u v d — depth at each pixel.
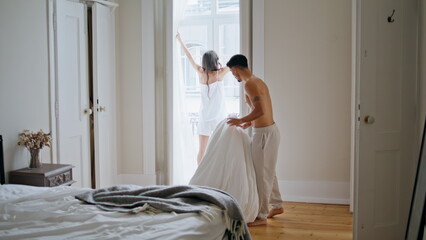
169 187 2.54
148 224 2.01
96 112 4.60
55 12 4.08
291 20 4.57
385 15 3.06
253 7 4.64
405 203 3.21
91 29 4.70
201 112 5.27
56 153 4.15
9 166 3.55
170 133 5.08
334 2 4.46
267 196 3.85
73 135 4.37
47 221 2.11
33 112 3.83
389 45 3.09
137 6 5.06
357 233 3.10
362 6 2.99
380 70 3.07
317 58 4.54
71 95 4.34
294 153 4.65
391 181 3.17
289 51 4.59
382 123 3.10
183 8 5.09
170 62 5.02
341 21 4.46
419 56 3.15
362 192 3.09
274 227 3.76
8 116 3.54
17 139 3.64
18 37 3.64
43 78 3.96
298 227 3.76
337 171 4.56
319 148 4.59
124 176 5.23
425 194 2.52
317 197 4.61
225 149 3.74
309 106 4.59
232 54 5.57
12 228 2.01
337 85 4.52
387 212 3.17
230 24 5.55
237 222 2.43
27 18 3.74
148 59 5.06
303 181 4.64
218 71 5.20
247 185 3.64
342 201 4.54
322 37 4.52
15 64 3.61
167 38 5.03
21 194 2.64
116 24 5.07
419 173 2.70
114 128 5.01
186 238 1.87
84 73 4.51
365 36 3.01
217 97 5.21
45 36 3.98
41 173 3.40
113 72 4.96
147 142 5.13
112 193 2.52
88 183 4.62
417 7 3.16
